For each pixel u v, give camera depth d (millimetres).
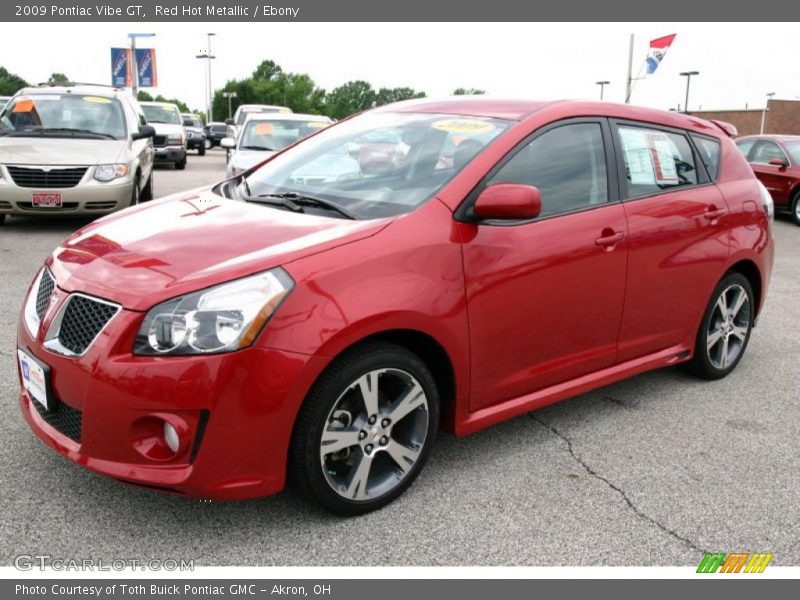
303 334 2596
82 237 3211
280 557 2680
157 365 2504
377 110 4184
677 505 3154
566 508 3084
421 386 3002
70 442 2742
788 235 11531
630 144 3938
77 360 2629
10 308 5422
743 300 4691
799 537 2961
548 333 3449
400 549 2758
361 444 2877
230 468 2592
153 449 2574
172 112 22453
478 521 2955
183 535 2777
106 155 8734
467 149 3354
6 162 8312
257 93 86250
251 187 3736
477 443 3660
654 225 3883
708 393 4488
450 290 2988
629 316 3863
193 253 2789
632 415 4102
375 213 3125
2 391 3904
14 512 2844
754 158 13633
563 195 3521
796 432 3953
